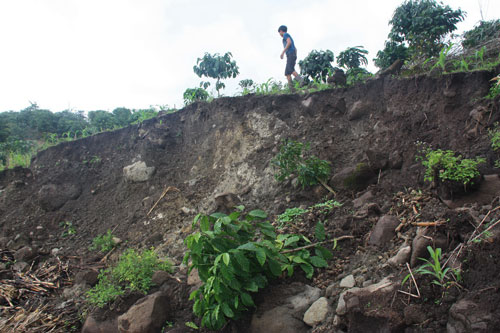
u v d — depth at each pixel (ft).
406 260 10.81
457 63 18.42
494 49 19.01
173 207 22.38
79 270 19.34
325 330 10.28
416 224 11.95
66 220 25.45
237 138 23.76
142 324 12.35
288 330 10.91
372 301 9.58
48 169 30.19
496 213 10.16
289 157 18.12
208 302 11.47
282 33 28.14
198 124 27.02
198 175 24.06
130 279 14.21
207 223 12.03
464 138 15.11
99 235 22.86
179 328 12.36
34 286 17.72
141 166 26.27
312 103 22.24
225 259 10.35
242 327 11.61
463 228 10.48
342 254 13.14
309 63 26.66
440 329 8.33
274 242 13.47
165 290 14.23
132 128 30.25
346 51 25.94
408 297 9.26
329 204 15.70
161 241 19.99
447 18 24.63
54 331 13.99
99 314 13.79
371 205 14.12
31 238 23.76
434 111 17.01
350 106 20.95
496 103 14.74
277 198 18.76
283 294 11.97
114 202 25.67
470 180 11.86
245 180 21.22
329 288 11.59
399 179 15.43
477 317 7.66
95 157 29.99
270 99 23.98
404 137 17.04
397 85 19.20
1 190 29.04
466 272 9.00
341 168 18.30
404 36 26.94
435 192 13.33
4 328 14.40
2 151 37.09
